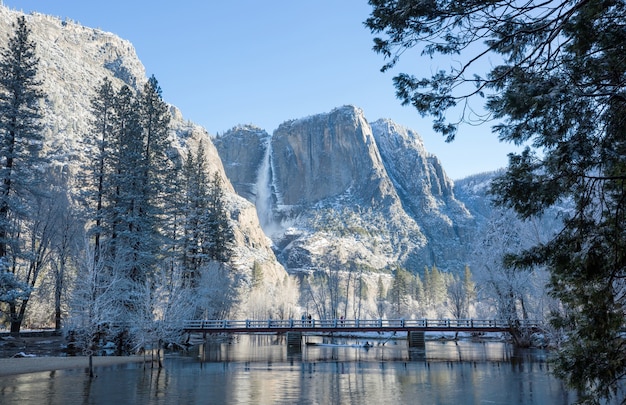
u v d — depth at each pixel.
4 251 32.22
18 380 22.30
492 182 6.69
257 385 21.80
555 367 6.98
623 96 5.78
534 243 33.16
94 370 26.20
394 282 137.25
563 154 5.77
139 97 45.47
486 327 44.28
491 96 7.02
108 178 38.19
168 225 50.19
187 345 43.66
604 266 6.13
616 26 5.81
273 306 100.69
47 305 60.56
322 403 17.81
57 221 45.34
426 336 63.22
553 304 32.62
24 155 33.72
